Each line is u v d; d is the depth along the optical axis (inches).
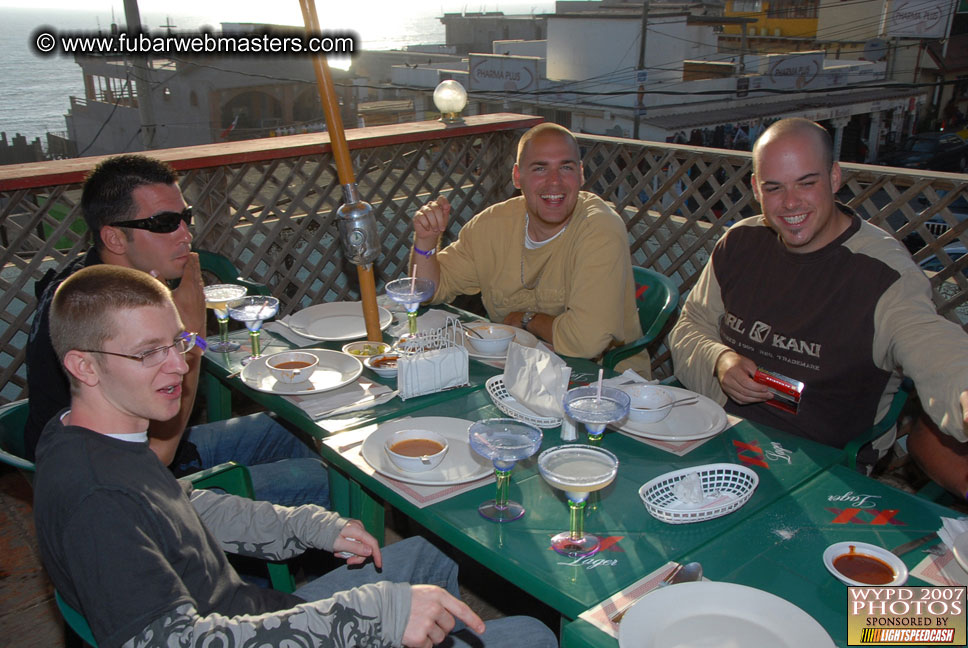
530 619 57.1
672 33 958.4
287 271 148.3
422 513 54.2
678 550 49.5
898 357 69.5
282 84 757.9
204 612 46.6
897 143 1135.6
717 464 59.4
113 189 72.5
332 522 58.5
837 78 1077.1
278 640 41.0
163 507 44.9
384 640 43.8
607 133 984.9
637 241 155.3
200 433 87.6
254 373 80.8
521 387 67.6
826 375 75.8
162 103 677.9
